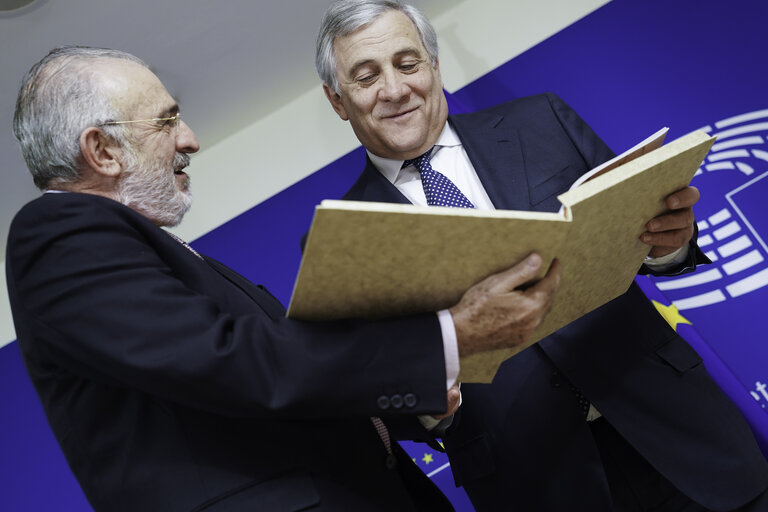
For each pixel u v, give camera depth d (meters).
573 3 3.73
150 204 1.67
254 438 1.40
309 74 4.00
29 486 3.77
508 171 2.19
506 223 1.27
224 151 4.15
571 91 3.57
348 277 1.29
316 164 4.01
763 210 3.16
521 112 2.34
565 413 2.05
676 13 3.50
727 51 3.38
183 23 3.37
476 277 1.37
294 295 1.30
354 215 1.18
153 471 1.37
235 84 3.87
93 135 1.61
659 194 1.57
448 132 2.33
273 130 4.11
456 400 1.82
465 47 3.86
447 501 1.73
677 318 2.92
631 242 1.65
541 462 2.05
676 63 3.44
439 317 1.37
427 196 2.19
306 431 1.44
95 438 1.42
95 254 1.36
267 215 3.94
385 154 2.29
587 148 2.22
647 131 3.41
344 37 2.25
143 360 1.29
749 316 3.07
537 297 1.37
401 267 1.31
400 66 2.22
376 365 1.33
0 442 3.85
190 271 1.49
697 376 2.11
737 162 3.25
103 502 1.40
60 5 3.03
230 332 1.34
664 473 1.97
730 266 3.15
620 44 3.55
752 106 3.28
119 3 3.13
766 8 3.36
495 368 1.54
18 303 1.40
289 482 1.37
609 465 2.17
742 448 2.03
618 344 2.08
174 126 1.75
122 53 1.73
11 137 3.54
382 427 1.69
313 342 1.33
